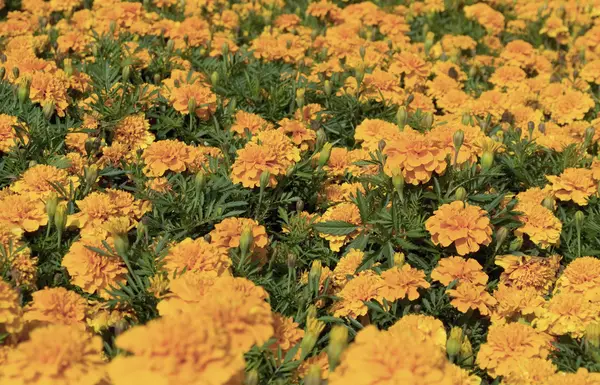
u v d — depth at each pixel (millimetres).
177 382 1088
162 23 1830
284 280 1367
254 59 1771
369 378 1116
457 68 1805
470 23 2025
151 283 1291
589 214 1486
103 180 1484
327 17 2033
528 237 1444
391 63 1811
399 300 1350
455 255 1393
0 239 1323
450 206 1369
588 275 1355
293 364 1240
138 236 1336
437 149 1399
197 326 1104
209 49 1792
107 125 1533
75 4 1959
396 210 1398
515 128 1647
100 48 1729
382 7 2135
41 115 1527
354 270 1383
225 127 1595
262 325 1147
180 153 1468
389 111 1670
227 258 1319
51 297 1256
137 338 1102
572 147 1565
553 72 1886
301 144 1565
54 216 1351
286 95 1664
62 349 1130
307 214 1459
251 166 1425
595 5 2131
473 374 1277
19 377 1126
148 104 1593
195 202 1403
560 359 1295
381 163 1434
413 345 1126
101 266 1315
